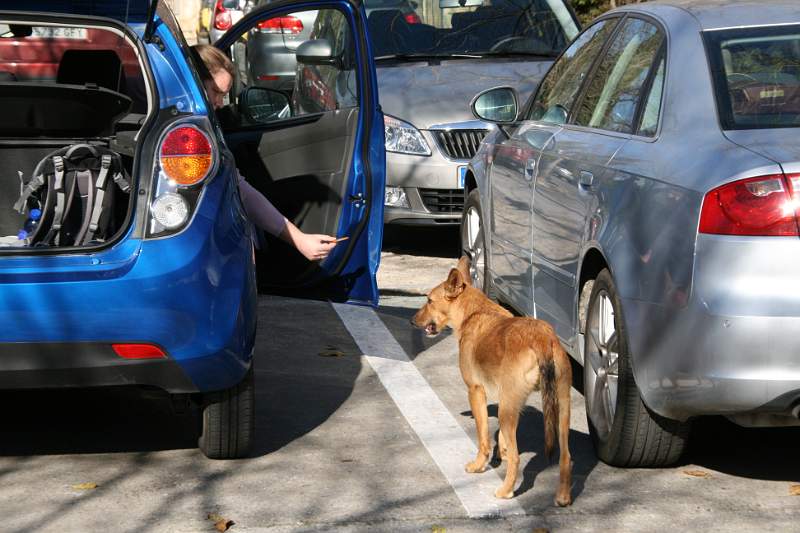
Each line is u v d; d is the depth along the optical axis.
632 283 5.11
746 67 5.25
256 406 6.37
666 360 4.83
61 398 6.55
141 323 4.91
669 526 4.75
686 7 5.88
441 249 11.34
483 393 5.41
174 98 5.38
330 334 7.92
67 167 5.39
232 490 5.15
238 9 18.38
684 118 5.21
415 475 5.35
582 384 6.96
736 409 4.62
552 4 12.10
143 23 5.76
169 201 5.03
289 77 8.62
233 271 5.15
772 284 4.49
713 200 4.62
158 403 6.47
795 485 5.21
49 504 4.99
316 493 5.11
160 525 4.76
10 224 6.00
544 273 6.59
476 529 4.72
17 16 5.35
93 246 4.96
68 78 6.43
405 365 7.21
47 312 4.82
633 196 5.24
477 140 10.61
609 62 6.44
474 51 11.62
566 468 4.95
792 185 4.50
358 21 7.05
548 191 6.49
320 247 6.83
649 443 5.23
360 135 6.97
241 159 7.46
